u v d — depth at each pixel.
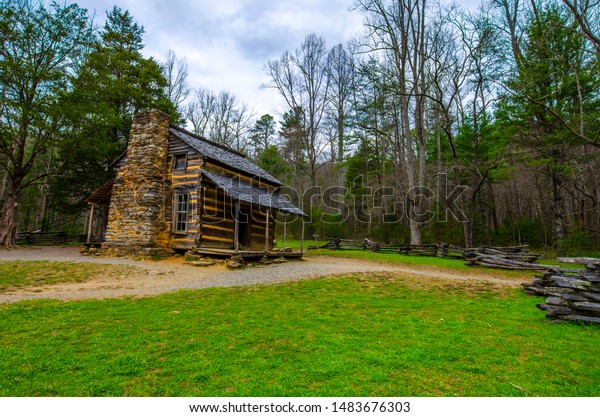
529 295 8.35
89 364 3.82
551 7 15.55
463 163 28.70
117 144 24.22
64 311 6.19
